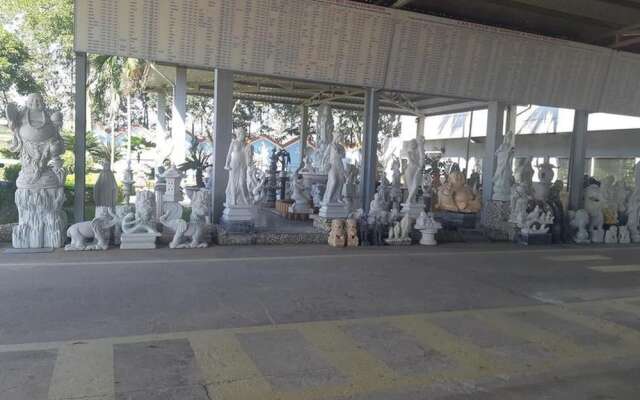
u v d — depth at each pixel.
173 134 11.17
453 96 11.26
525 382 3.76
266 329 4.57
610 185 12.06
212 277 6.38
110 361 3.69
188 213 11.73
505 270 7.82
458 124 22.91
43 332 4.24
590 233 11.49
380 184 12.95
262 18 8.91
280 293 5.80
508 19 11.22
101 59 17.42
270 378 3.55
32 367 3.54
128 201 11.52
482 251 9.46
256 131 29.59
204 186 15.09
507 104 12.00
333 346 4.24
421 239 10.01
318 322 4.85
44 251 7.41
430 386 3.60
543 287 6.83
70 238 8.06
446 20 10.28
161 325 4.54
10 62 18.58
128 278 6.13
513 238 10.95
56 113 7.59
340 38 9.63
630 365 4.19
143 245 7.98
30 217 7.57
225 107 9.33
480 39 10.74
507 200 11.56
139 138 24.80
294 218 11.38
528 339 4.69
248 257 7.74
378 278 6.82
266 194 14.28
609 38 12.45
